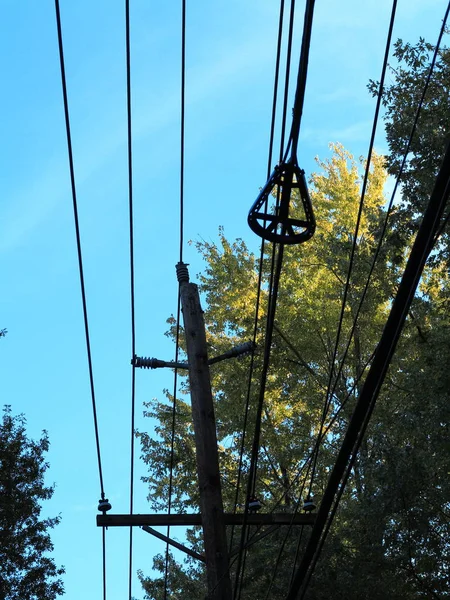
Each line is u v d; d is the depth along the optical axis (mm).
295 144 5820
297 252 23312
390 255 17125
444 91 15742
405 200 15844
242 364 21891
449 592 16750
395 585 16562
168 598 23000
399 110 15812
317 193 24375
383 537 16578
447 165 5191
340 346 22656
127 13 6148
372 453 16953
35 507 20750
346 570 16609
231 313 23625
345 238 23438
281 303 22781
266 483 21734
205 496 9469
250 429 21453
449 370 16047
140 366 10141
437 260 16328
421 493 16391
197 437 9695
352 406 19953
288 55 5590
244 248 24234
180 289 10547
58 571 20266
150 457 22188
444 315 18219
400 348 19734
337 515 19016
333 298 21688
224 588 9047
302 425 21609
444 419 15836
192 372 9992
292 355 22344
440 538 16594
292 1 5438
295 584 9328
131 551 11711
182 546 10211
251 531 18328
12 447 20766
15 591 19656
